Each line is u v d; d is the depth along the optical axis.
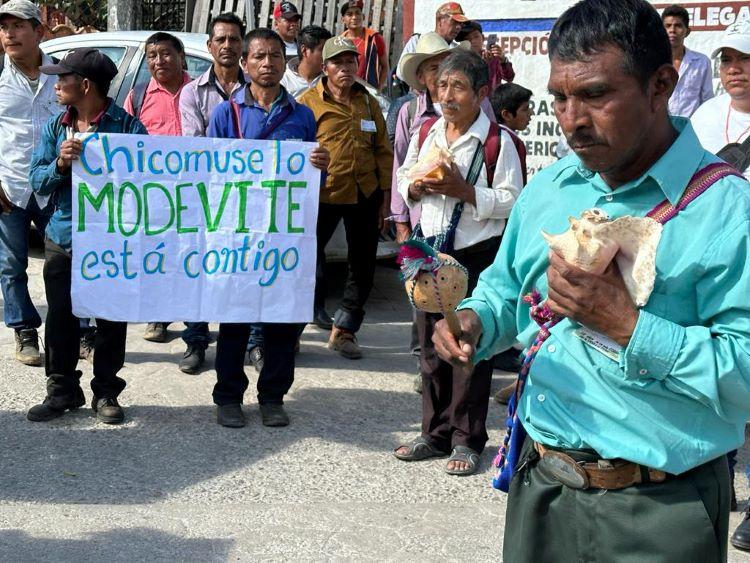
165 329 6.89
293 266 5.29
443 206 4.94
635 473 2.17
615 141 2.00
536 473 2.36
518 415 2.42
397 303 8.23
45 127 5.20
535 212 2.37
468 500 4.56
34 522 4.18
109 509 4.32
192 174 5.18
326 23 11.89
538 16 9.16
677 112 7.72
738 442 2.19
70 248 5.14
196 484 4.61
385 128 6.77
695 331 2.01
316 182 5.29
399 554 4.00
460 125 5.00
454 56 4.95
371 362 6.61
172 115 6.77
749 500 4.22
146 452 4.95
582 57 1.98
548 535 2.33
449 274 2.33
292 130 5.48
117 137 5.08
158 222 5.16
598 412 2.17
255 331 6.40
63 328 5.24
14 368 6.18
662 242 2.07
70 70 5.03
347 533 4.17
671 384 2.05
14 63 6.16
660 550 2.15
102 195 5.08
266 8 11.88
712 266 2.03
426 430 5.03
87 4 14.39
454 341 2.37
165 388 5.88
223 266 5.23
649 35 1.97
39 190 5.14
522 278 2.41
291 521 4.27
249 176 5.23
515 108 6.57
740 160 4.55
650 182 2.13
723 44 4.63
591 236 1.97
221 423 5.30
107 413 5.27
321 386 6.05
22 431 5.16
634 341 2.00
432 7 9.56
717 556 2.17
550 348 2.26
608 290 2.00
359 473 4.81
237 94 5.55
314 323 7.35
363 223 6.60
